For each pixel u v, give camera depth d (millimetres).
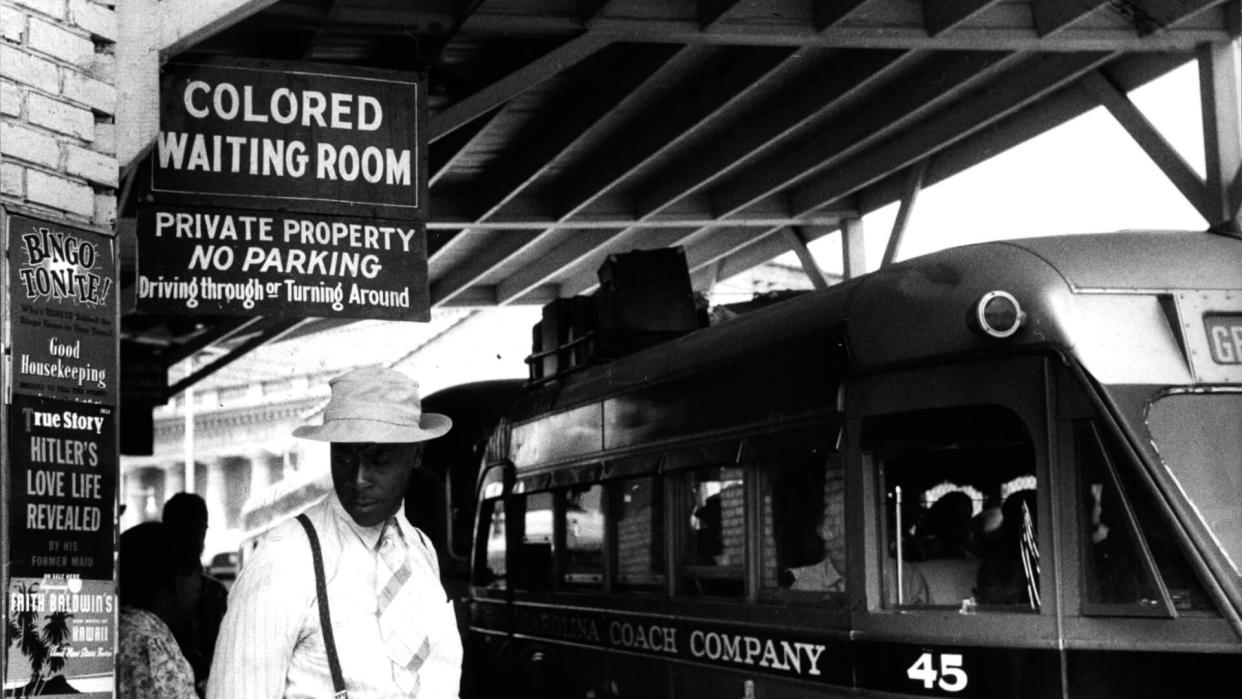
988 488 6457
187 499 7012
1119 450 5980
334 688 3623
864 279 7230
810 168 14953
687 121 13078
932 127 14312
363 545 3777
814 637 7191
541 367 11758
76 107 5152
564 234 18484
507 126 13453
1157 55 12078
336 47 10289
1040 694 6090
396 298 7340
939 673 6441
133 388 20781
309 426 3811
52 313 4926
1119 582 5977
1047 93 12938
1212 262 6355
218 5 5492
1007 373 6324
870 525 6832
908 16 10961
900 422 6742
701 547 8438
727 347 8273
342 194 7301
